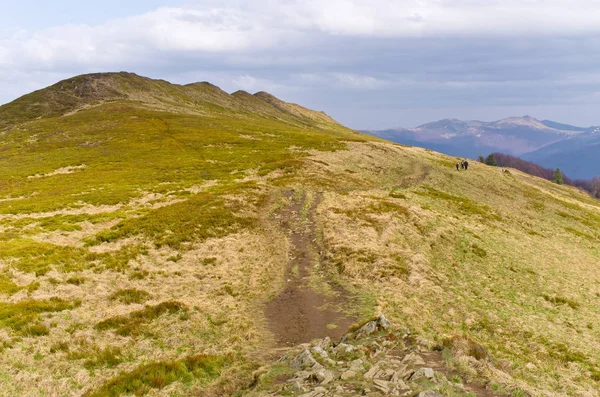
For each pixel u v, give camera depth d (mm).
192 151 96062
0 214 48781
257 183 67375
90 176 72750
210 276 33000
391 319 25141
